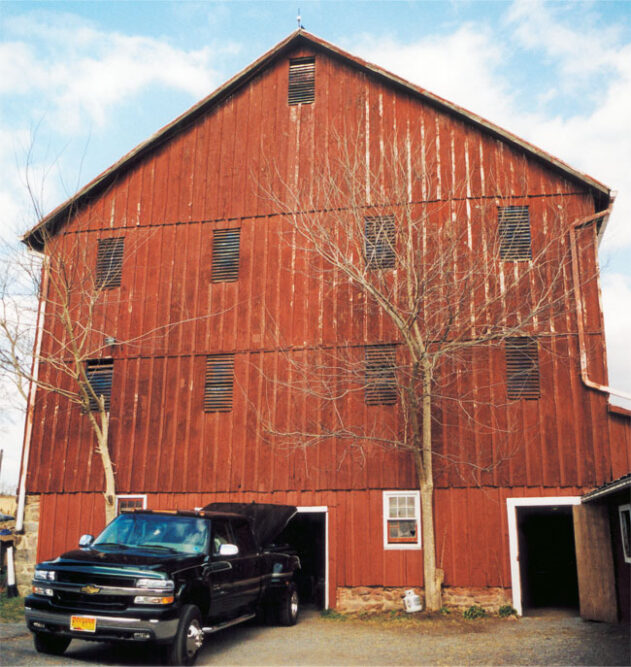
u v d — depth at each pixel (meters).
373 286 16.62
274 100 19.72
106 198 20.19
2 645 10.88
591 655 10.43
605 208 17.80
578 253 17.00
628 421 15.77
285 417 17.34
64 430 18.56
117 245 19.73
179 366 18.34
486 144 18.09
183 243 19.25
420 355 15.24
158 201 19.77
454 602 15.55
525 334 16.19
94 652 10.49
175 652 9.17
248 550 12.21
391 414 16.77
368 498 16.48
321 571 21.03
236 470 17.28
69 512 17.95
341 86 19.34
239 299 18.44
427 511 15.30
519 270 17.12
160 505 17.52
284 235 18.55
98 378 18.98
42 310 19.53
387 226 17.86
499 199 17.64
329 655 10.82
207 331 18.42
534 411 16.27
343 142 18.80
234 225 19.03
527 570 22.30
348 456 16.78
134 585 9.09
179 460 17.69
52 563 9.57
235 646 11.51
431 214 17.77
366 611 15.80
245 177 19.31
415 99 18.77
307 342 17.67
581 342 16.38
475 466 16.08
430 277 16.56
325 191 18.08
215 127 19.94
